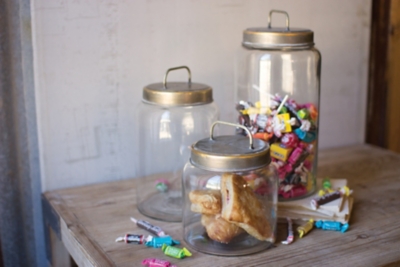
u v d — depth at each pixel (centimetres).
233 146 85
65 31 108
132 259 82
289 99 106
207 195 84
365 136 155
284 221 97
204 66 125
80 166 117
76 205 106
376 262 81
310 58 107
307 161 104
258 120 102
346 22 143
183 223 90
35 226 118
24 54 107
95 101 115
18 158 112
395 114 154
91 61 112
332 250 85
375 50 149
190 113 105
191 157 85
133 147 122
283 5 132
